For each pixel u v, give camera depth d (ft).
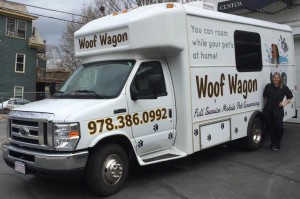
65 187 21.99
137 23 22.13
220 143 26.73
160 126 23.11
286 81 35.65
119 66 22.61
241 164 26.81
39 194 20.85
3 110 92.79
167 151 24.02
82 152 18.92
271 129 31.22
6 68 109.70
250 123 29.99
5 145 21.43
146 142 22.21
